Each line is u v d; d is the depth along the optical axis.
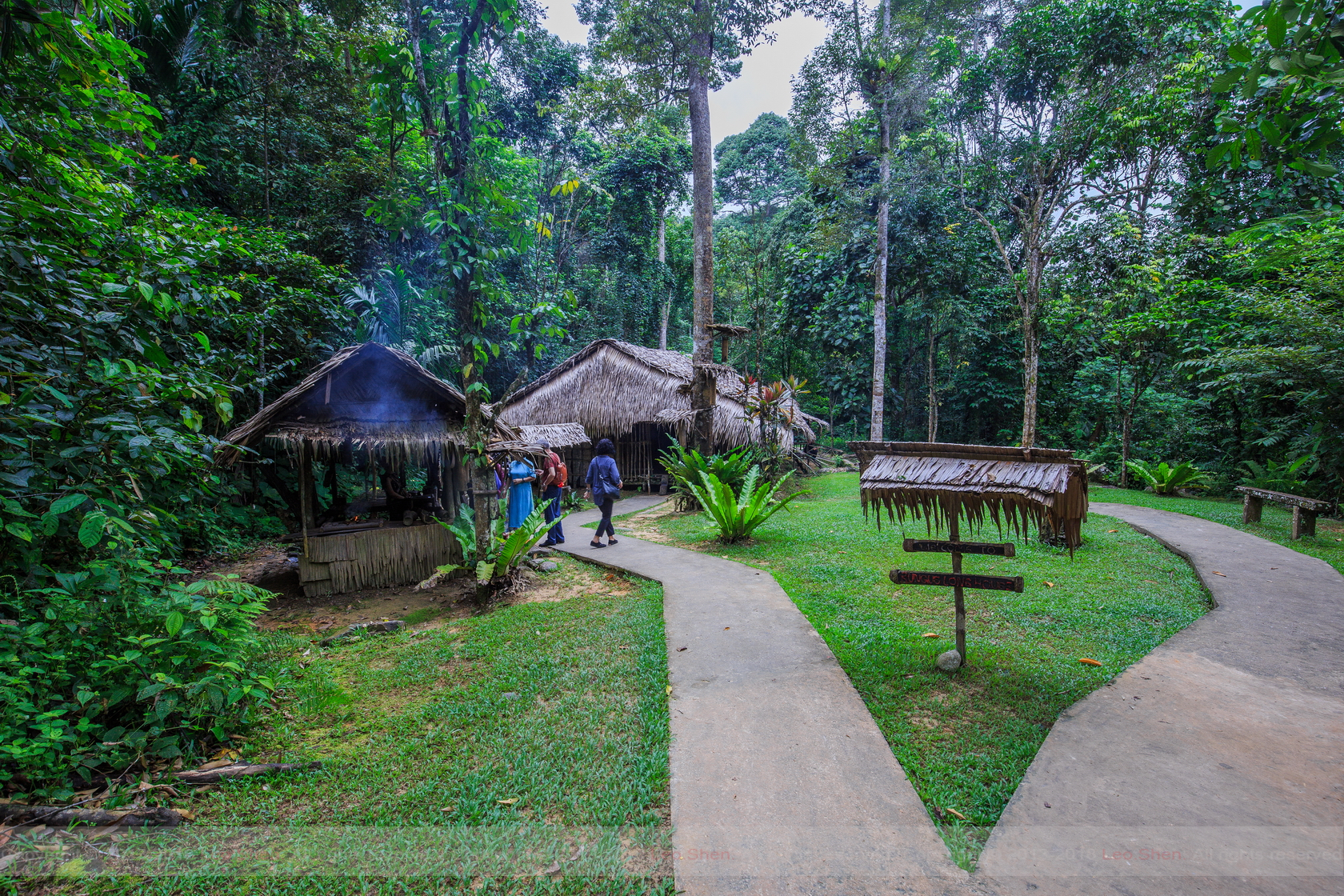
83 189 4.17
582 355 16.11
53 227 3.69
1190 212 12.03
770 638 4.42
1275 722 3.05
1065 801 2.42
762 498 8.08
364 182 12.33
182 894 2.12
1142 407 13.64
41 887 2.13
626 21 10.83
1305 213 3.17
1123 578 5.88
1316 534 7.65
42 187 3.68
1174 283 11.03
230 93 11.30
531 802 2.62
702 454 11.99
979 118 12.39
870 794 2.53
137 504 3.79
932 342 18.81
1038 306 8.45
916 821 2.36
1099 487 12.76
